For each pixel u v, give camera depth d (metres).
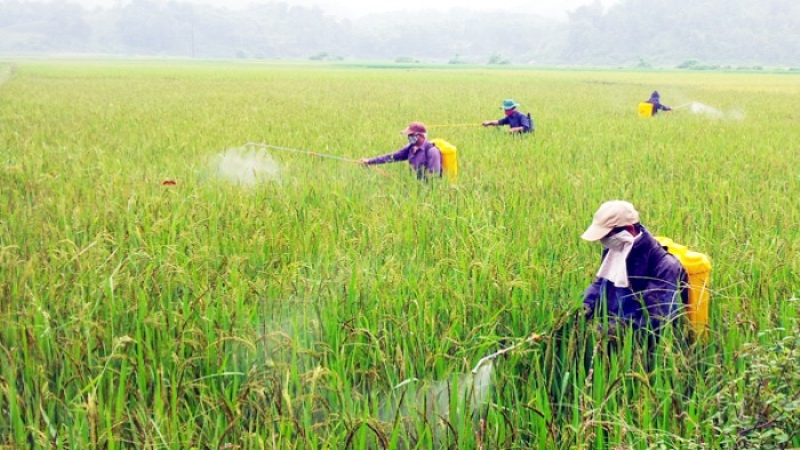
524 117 15.68
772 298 5.23
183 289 5.22
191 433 3.64
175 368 4.19
